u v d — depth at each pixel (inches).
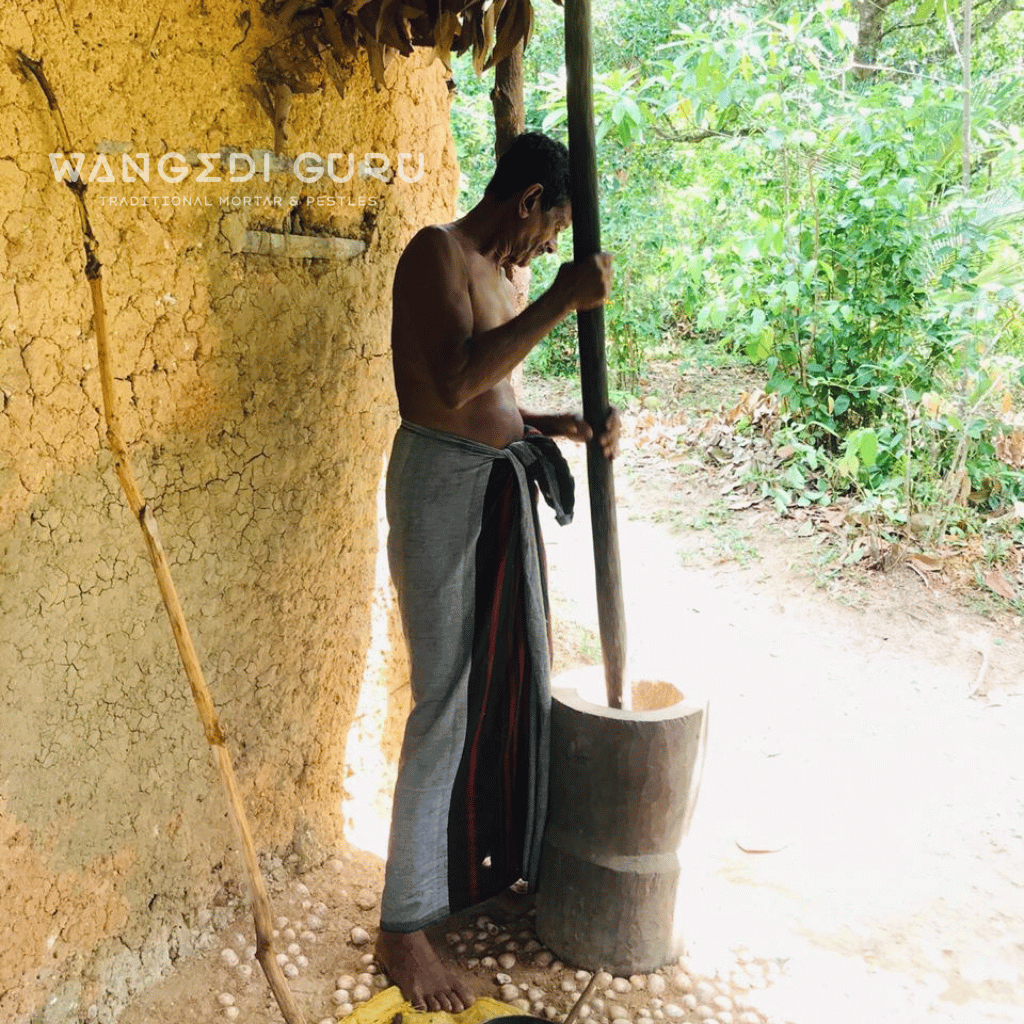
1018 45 327.3
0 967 87.7
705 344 332.2
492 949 110.7
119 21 84.3
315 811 121.5
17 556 83.9
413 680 102.3
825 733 155.5
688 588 197.3
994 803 139.6
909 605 187.6
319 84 101.6
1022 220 214.5
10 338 80.5
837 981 107.3
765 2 322.3
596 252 91.9
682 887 106.0
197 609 101.6
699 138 296.7
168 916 103.3
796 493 225.8
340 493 117.1
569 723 101.7
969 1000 105.8
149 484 94.5
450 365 91.4
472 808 106.2
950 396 216.5
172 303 93.2
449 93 125.6
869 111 226.5
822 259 237.9
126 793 97.0
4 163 77.7
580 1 88.4
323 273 108.7
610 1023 100.1
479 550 101.8
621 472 245.1
